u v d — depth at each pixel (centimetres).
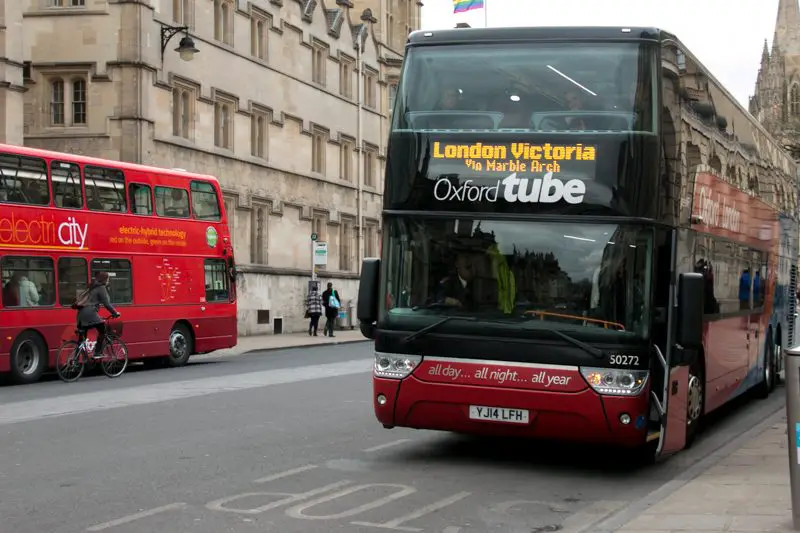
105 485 949
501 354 1007
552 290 1005
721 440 1353
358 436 1284
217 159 3947
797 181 2264
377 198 5381
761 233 1706
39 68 3503
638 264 994
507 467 1092
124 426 1352
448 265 1034
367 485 970
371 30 5347
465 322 1018
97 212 2317
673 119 1070
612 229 1000
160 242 2520
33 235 2138
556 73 1029
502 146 1030
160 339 2503
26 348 2119
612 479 1039
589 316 993
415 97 1062
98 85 3488
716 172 1320
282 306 4391
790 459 732
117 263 2372
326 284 4778
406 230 1050
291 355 3072
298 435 1286
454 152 1042
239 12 4112
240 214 4109
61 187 2222
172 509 848
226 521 806
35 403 1648
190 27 3784
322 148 4819
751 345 1622
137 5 3478
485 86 1046
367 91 5353
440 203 1041
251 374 2248
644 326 988
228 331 2766
